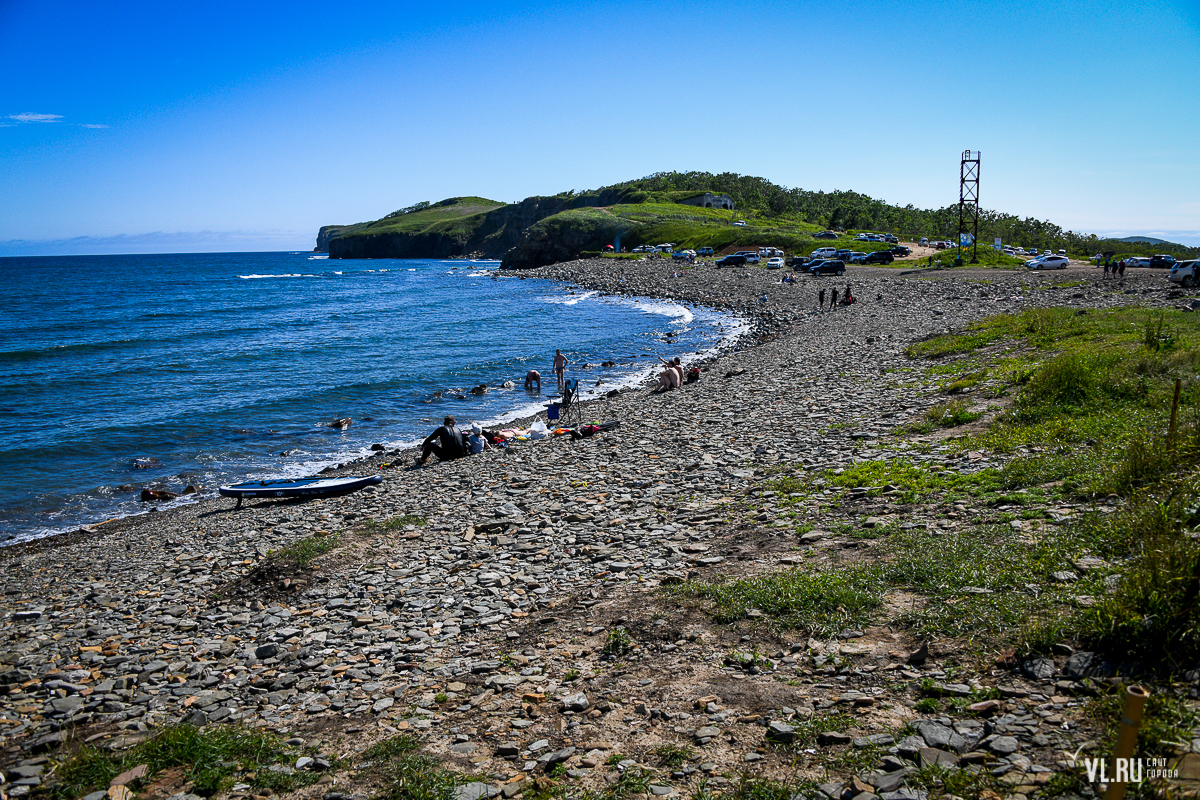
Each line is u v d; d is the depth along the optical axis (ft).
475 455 69.46
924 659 19.99
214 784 19.11
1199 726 14.71
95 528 60.23
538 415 93.09
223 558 44.39
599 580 32.68
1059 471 33.14
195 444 86.63
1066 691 17.28
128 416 99.60
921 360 84.12
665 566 32.76
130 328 200.64
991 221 558.56
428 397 109.70
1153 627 17.61
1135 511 25.20
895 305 164.76
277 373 130.93
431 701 23.22
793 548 31.42
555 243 566.77
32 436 89.40
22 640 34.42
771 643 23.03
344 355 151.23
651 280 308.40
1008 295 154.61
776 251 359.05
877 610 23.53
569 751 18.80
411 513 48.21
